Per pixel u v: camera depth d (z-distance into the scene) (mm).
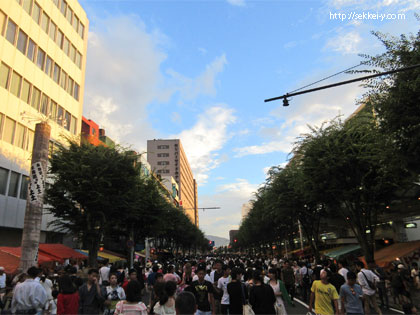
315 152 17844
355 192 17094
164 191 31297
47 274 13891
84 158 19250
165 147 150500
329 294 6906
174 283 5695
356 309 7012
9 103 24891
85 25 39875
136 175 20656
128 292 5289
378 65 11078
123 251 40531
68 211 19484
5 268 14938
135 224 29031
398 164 11508
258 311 6168
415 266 17938
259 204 40375
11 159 24484
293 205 26266
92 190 18281
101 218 19844
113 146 20875
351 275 7172
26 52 27594
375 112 12023
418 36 10500
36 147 15898
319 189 18484
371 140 15453
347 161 16406
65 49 34562
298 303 13820
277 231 46781
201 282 7578
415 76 10211
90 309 6562
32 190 15281
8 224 23719
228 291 7000
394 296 13164
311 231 27812
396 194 18844
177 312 3736
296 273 15969
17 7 26781
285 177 26562
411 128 9961
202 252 155000
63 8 34625
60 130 31484
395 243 27266
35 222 14953
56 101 31969
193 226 73062
